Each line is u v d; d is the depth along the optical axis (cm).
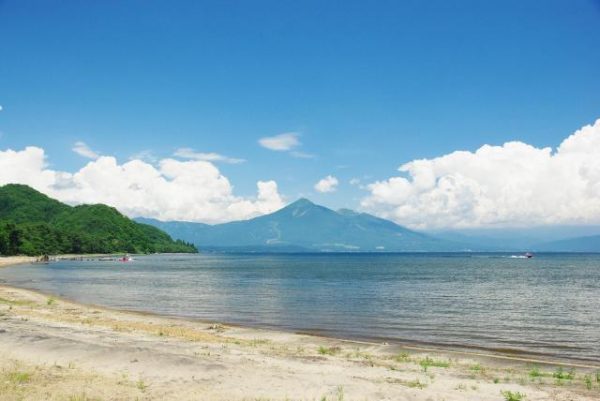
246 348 2678
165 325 3675
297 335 3388
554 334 3606
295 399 1636
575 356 2833
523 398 1780
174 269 15512
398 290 7550
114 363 2045
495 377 2181
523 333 3641
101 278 10331
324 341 3166
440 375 2177
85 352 2200
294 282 9406
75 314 4103
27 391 1599
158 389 1698
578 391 1916
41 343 2348
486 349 3020
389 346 3038
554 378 2192
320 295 6644
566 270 14712
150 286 8238
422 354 2786
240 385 1783
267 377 1909
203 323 3919
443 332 3666
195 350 2472
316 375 1991
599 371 2400
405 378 2053
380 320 4266
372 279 10406
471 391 1866
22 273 11719
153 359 2105
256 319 4284
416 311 4912
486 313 4781
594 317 4525
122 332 3067
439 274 12481
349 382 1877
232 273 13012
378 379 1992
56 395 1571
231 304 5500
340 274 12519
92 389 1659
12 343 2347
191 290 7431
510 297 6450
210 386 1756
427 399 1686
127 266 17200
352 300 5988
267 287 8131
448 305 5466
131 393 1636
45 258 19812
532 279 10469
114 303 5478
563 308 5247
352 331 3681
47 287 7588
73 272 12581
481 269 15388
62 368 1939
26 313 3828
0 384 1662
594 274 12375
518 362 2600
